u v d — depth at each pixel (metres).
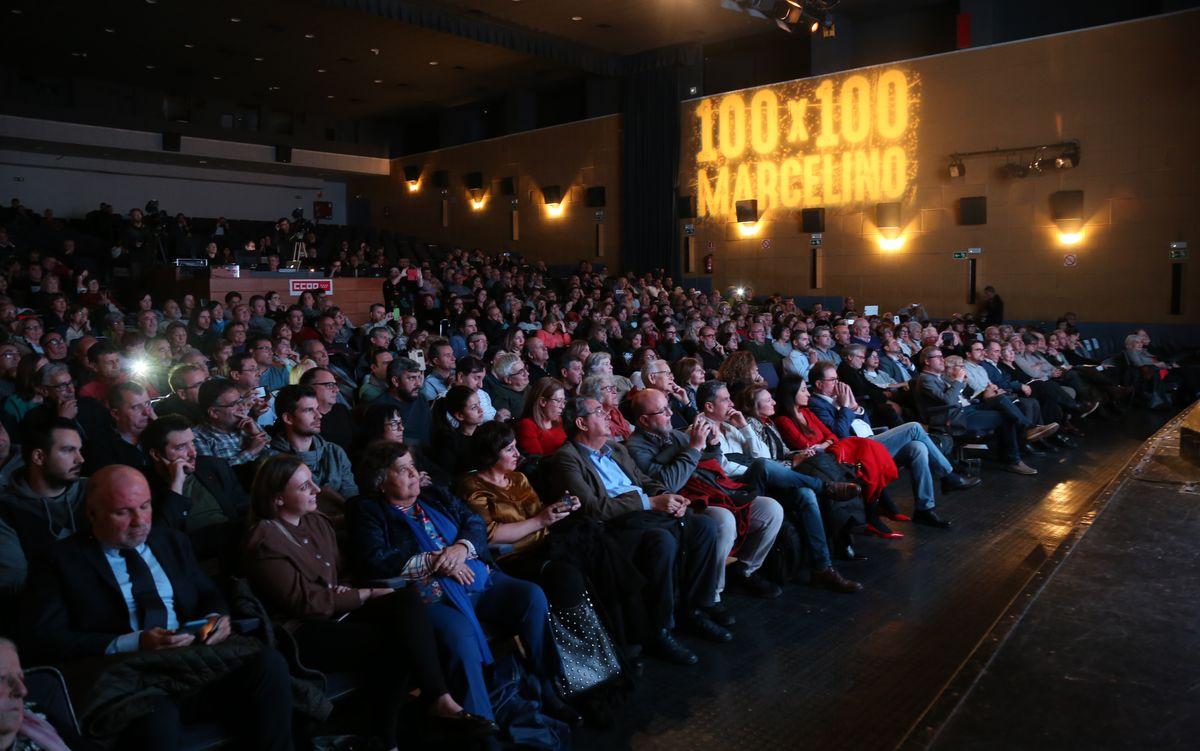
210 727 2.22
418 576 2.74
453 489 3.39
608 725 2.82
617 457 3.79
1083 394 8.97
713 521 3.64
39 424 2.58
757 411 4.65
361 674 2.56
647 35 14.70
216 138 18.86
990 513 5.43
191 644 2.25
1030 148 12.05
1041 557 4.54
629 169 16.27
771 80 15.27
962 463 6.62
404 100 19.23
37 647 2.20
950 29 13.31
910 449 5.19
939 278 12.96
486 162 19.19
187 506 2.86
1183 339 10.97
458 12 13.00
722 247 15.27
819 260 14.13
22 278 10.62
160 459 2.88
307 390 3.49
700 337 8.70
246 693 2.22
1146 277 11.26
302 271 11.53
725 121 15.09
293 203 21.72
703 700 3.00
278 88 18.03
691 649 3.44
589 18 13.61
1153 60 11.05
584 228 17.34
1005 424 6.70
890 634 3.56
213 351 6.79
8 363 4.79
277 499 2.67
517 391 5.50
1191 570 2.31
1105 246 11.54
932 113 12.88
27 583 2.28
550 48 14.59
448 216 20.25
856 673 3.19
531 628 2.84
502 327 10.25
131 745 2.08
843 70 13.90
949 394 6.44
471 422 4.05
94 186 18.50
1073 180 11.73
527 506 3.39
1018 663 1.80
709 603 3.58
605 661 2.93
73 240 14.13
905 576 4.28
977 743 1.50
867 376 7.50
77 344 5.46
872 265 13.59
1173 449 3.95
